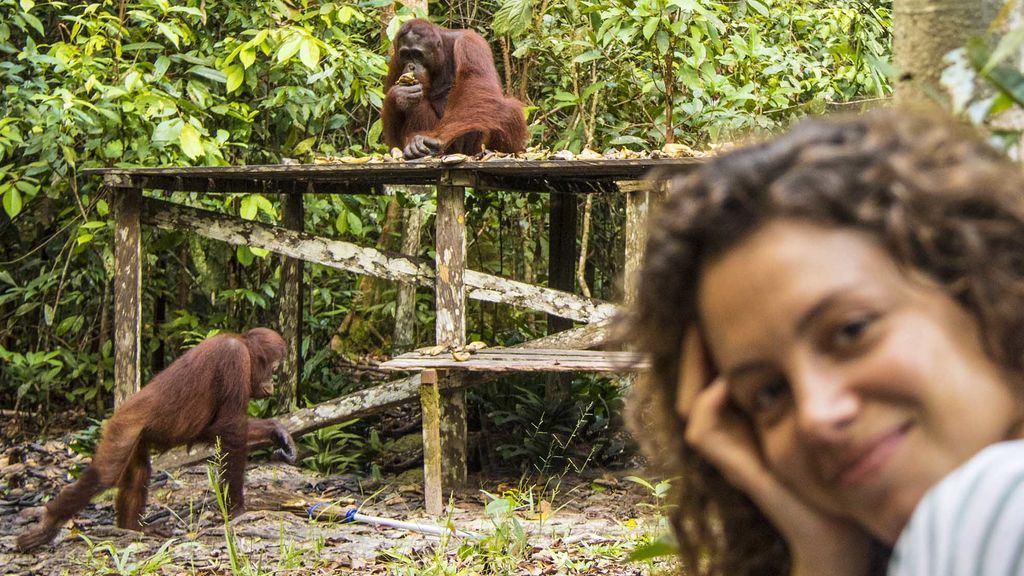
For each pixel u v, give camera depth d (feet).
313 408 20.70
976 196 2.33
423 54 23.48
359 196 27.02
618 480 20.25
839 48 25.44
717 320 2.44
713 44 24.12
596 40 23.95
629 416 3.60
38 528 16.43
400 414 26.02
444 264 19.49
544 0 26.03
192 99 23.89
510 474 21.53
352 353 29.04
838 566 2.85
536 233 30.45
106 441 16.48
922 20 4.42
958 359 2.26
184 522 17.93
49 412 26.13
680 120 25.55
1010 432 2.31
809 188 2.30
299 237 20.72
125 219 20.42
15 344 28.58
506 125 22.22
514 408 23.70
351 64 24.29
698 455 3.34
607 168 18.39
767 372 2.41
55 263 25.26
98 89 22.94
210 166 19.88
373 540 16.26
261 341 18.51
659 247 2.59
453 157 18.61
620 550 14.46
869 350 2.24
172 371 17.28
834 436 2.25
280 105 25.45
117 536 17.15
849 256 2.27
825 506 2.51
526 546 15.11
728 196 2.39
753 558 3.50
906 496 2.28
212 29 27.22
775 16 27.50
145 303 27.76
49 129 22.68
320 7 26.20
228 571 15.06
